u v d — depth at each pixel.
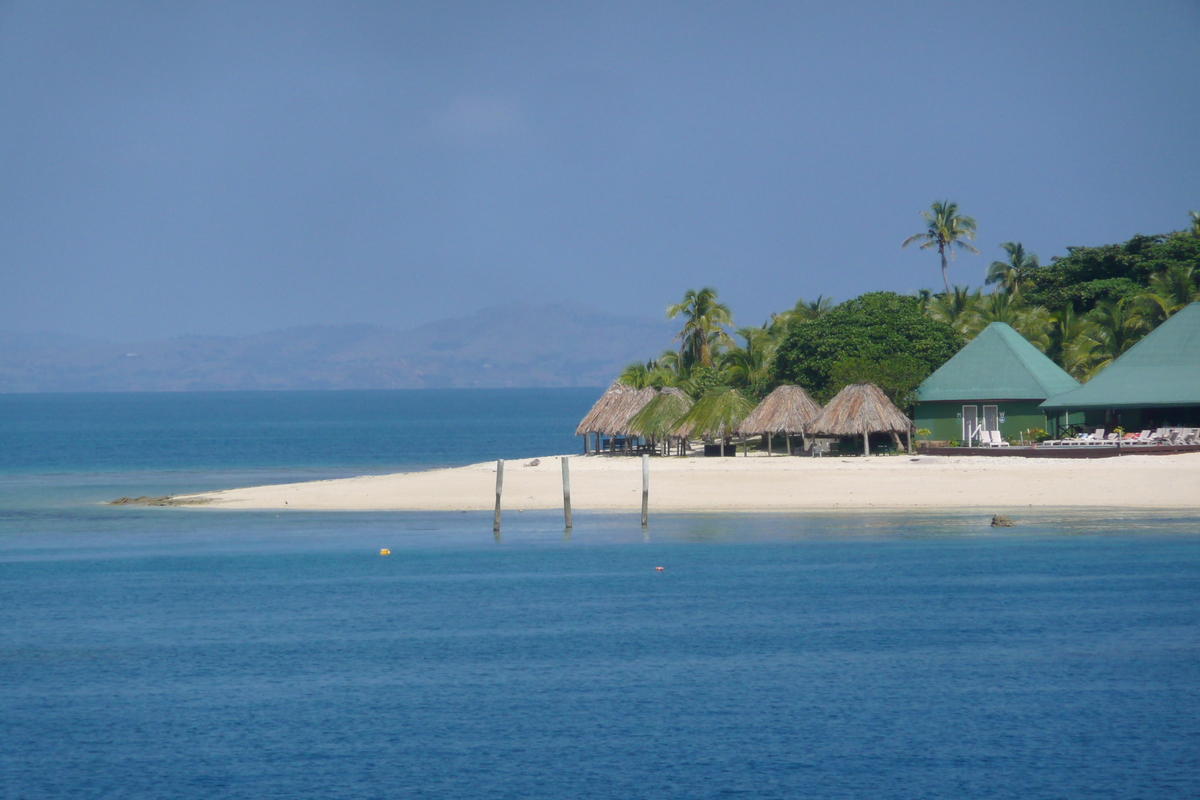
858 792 76.38
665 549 159.88
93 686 100.44
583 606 128.25
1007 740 85.06
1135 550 152.88
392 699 96.00
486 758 82.94
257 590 138.75
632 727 88.75
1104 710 91.12
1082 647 108.75
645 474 176.62
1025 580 137.38
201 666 106.25
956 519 177.00
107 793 77.38
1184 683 97.62
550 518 187.62
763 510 188.88
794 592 133.50
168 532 184.12
